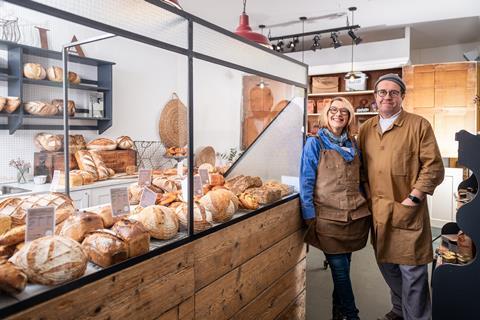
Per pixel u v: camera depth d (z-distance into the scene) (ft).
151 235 4.17
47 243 3.12
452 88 17.07
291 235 7.29
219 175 6.61
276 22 16.76
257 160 8.38
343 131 7.76
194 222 4.66
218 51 5.20
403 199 7.25
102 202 10.10
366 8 14.96
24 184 10.12
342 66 19.53
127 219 3.99
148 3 4.02
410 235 7.13
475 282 6.55
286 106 8.43
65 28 10.84
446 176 17.11
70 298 3.03
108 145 11.84
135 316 3.67
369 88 19.81
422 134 7.09
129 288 3.59
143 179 5.88
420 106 17.66
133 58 13.44
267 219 6.30
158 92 13.84
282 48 20.10
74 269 3.06
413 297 7.30
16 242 3.45
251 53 6.01
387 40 19.79
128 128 13.55
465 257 7.47
